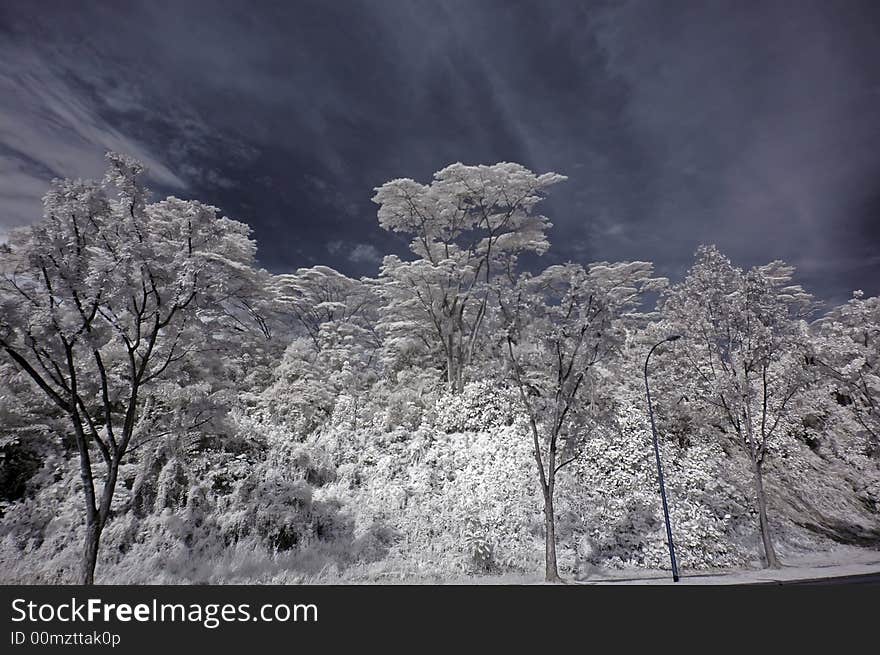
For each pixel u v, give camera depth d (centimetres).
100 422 1881
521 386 1805
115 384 1573
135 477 1772
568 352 1742
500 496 2055
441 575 1593
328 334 3153
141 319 1365
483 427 2523
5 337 1203
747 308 2162
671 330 2431
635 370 2680
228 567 1509
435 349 3453
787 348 2109
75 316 1242
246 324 2430
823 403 2880
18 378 1516
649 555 1867
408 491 2100
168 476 1736
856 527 2586
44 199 1250
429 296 3081
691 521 1986
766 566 1894
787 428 2733
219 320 1603
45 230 1226
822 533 2383
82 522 1633
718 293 2236
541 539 1903
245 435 1997
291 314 3828
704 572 1780
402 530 1895
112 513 1656
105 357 1698
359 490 2091
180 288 1352
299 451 2039
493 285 1861
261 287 2619
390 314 3334
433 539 1856
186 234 1444
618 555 1870
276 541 1677
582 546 1878
